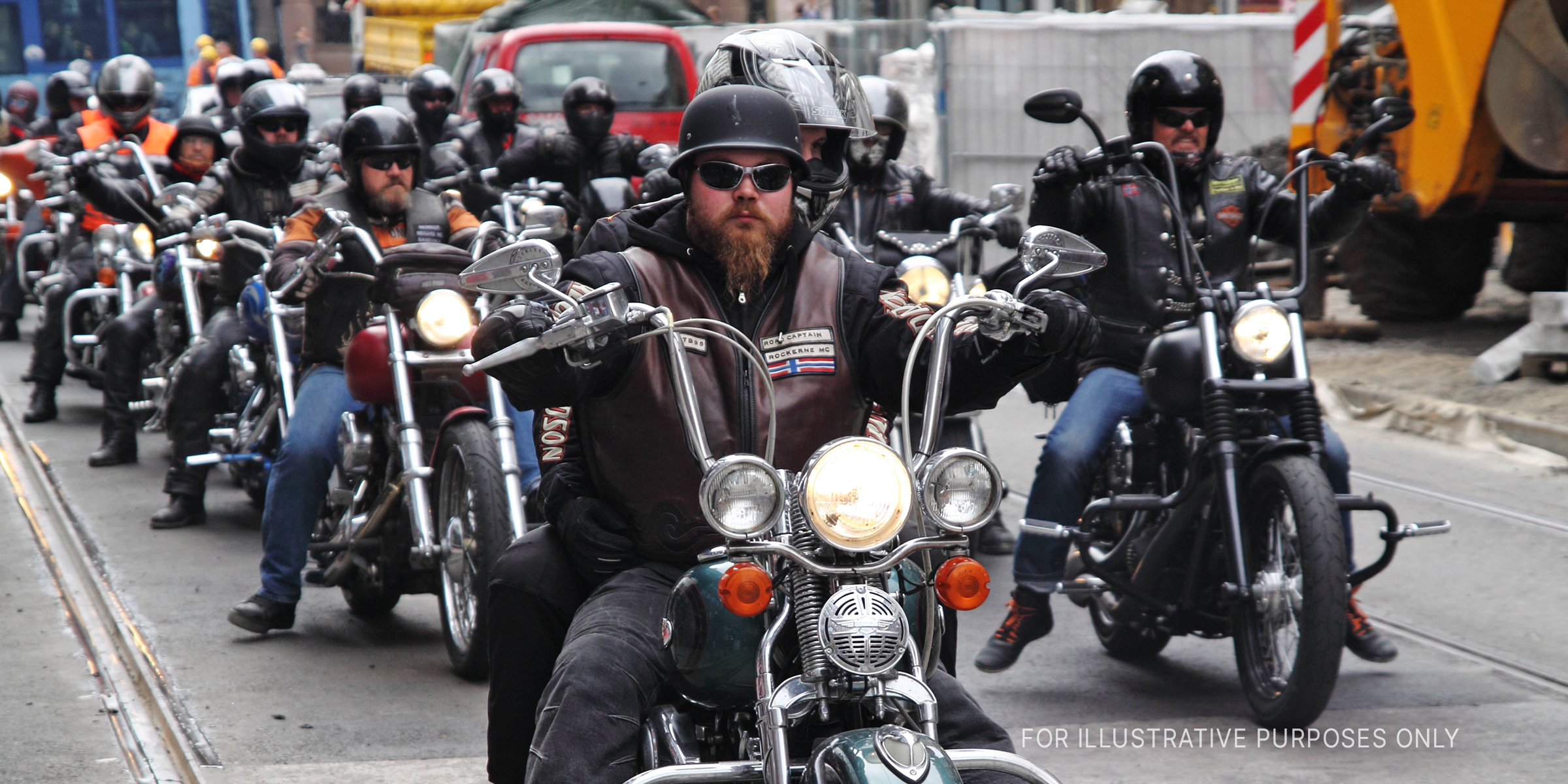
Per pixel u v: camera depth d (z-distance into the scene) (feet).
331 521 30.19
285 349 32.65
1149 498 24.48
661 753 13.19
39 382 53.16
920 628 12.98
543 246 12.95
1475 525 35.76
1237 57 71.26
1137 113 26.17
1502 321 61.52
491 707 15.47
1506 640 27.89
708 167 14.01
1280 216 26.58
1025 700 25.52
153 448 49.42
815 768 11.66
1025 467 43.52
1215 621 25.02
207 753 22.68
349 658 27.96
